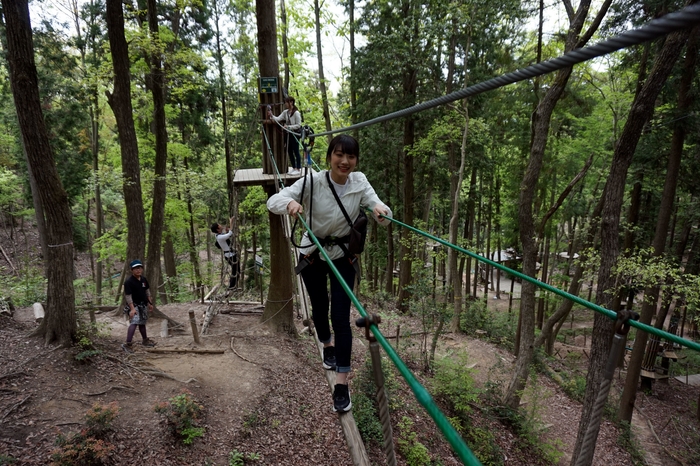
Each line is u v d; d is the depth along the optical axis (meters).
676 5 7.81
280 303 9.74
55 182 6.14
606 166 17.50
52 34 14.13
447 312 11.61
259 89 8.77
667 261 10.96
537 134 9.64
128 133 9.80
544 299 20.05
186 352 7.89
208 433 5.79
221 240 10.82
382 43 13.70
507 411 10.24
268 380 7.42
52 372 5.88
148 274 11.45
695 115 10.11
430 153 16.14
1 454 4.48
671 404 14.98
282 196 2.51
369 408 7.57
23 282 12.41
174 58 11.41
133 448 5.12
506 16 12.33
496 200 23.70
